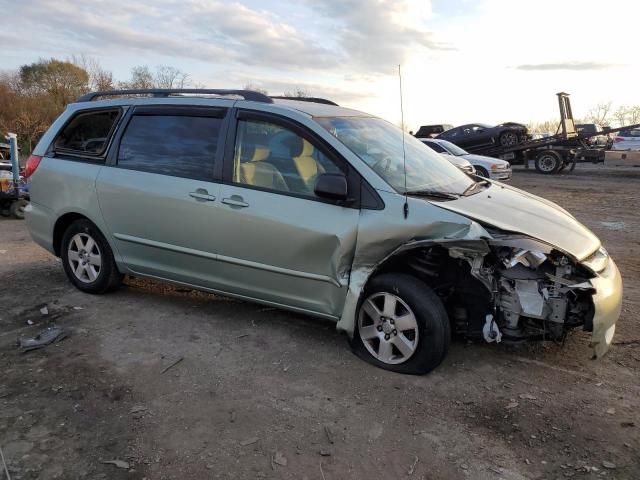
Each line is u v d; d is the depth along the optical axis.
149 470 2.66
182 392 3.38
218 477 2.62
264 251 3.93
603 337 3.47
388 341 3.67
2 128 33.44
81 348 3.99
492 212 3.63
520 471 2.69
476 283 3.56
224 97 4.34
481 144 23.14
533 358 3.89
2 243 7.62
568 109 21.25
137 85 42.47
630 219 10.28
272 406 3.24
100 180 4.70
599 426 3.06
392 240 3.48
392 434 2.98
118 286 5.14
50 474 2.62
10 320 4.52
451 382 3.54
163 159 4.44
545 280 3.48
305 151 3.85
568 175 20.80
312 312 3.93
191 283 4.46
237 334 4.26
